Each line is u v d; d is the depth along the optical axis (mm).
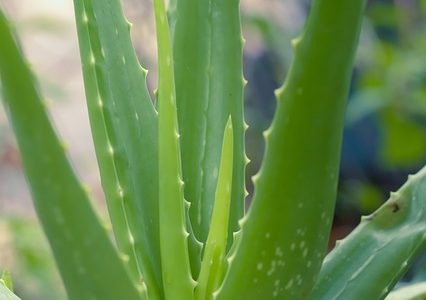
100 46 804
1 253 1981
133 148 823
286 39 2418
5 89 666
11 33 656
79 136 3291
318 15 655
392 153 2197
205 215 844
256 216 699
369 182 3279
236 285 721
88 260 692
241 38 857
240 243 710
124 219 793
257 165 3105
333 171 692
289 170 684
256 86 3326
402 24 2232
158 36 755
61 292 1869
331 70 664
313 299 812
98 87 800
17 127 674
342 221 3104
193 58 858
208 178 849
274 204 693
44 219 690
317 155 682
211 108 854
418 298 879
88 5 802
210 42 858
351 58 666
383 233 835
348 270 823
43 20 2152
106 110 802
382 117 2219
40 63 3332
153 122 834
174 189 762
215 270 776
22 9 3275
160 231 771
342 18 654
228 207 773
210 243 777
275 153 682
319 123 674
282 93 672
